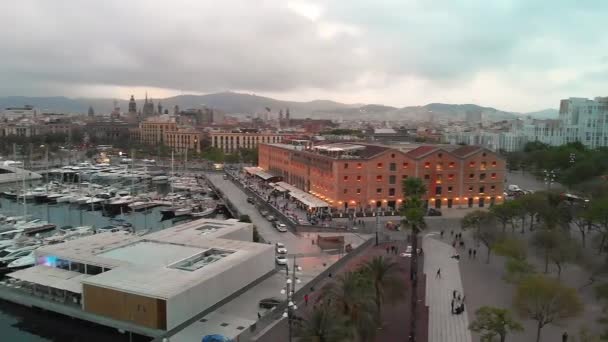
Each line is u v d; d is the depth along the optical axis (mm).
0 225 126250
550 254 78000
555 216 101312
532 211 106312
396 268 60281
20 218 134375
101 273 67375
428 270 84312
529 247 95875
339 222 121938
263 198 155750
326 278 79125
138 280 64312
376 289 56938
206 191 189875
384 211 132000
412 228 64312
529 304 56219
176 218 145875
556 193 118562
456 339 57656
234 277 71188
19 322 70750
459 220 127188
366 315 48781
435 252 96375
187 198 170250
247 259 74250
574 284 76250
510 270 71938
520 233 110000
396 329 60469
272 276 80438
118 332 63656
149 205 158875
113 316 62750
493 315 53312
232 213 143250
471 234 110688
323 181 145125
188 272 67750
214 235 88688
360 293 49906
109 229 123000
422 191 100312
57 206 167500
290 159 180875
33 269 74875
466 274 82562
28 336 67688
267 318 62188
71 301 68812
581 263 77250
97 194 173625
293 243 102250
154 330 59500
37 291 72938
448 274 82312
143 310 60500
